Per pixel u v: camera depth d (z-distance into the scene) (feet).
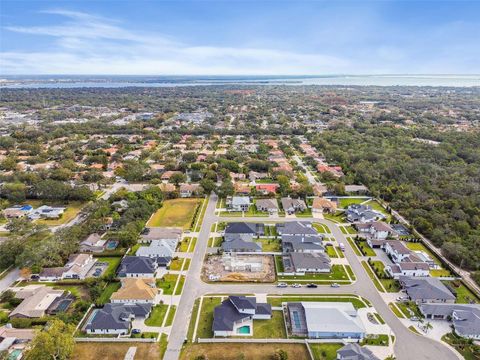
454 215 482.69
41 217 507.71
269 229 471.62
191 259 395.55
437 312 303.48
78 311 305.94
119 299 318.24
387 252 415.03
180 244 428.97
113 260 395.96
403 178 636.89
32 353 237.86
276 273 368.48
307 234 445.78
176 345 270.26
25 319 289.94
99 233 453.99
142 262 366.84
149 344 271.28
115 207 517.55
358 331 279.08
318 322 286.05
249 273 368.07
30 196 583.58
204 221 495.82
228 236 432.66
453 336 283.38
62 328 261.44
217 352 263.70
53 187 559.79
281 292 338.54
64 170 650.84
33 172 649.20
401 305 321.11
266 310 301.84
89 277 358.43
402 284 347.77
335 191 598.34
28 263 360.28
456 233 442.50
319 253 396.78
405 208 528.22
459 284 353.31
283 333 284.82
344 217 513.86
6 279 357.41
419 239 442.09
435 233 435.53
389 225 472.44
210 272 369.71
